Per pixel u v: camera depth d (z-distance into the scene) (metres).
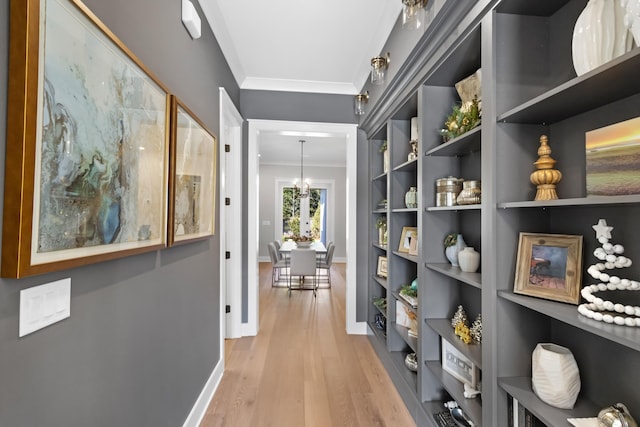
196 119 1.87
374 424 1.94
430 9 1.64
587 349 1.12
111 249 1.03
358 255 3.48
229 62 2.85
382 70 2.36
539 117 1.18
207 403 2.13
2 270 0.68
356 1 2.17
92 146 0.92
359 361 2.79
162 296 1.50
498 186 1.24
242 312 3.36
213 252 2.35
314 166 9.20
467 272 1.65
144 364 1.32
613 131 0.86
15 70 0.69
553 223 1.26
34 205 0.72
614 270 1.03
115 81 1.04
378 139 3.37
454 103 1.96
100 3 1.00
